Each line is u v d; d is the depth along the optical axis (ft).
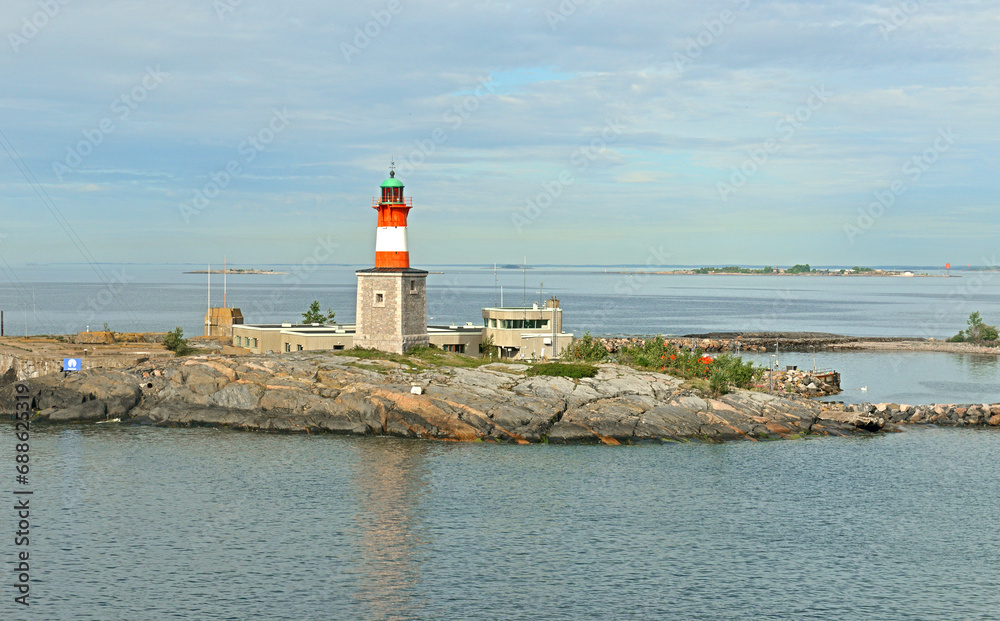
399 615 184.24
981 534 234.38
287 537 224.94
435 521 237.25
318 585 197.67
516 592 195.83
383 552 216.13
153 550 215.51
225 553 214.48
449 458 294.25
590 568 209.05
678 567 210.38
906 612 188.55
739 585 200.95
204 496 254.06
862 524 241.14
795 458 305.94
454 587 197.88
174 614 182.70
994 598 195.62
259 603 188.55
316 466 283.38
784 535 232.12
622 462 295.07
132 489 259.60
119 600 188.65
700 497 261.03
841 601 193.57
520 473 279.90
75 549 215.31
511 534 229.25
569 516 242.58
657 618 184.65
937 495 266.98
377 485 265.54
